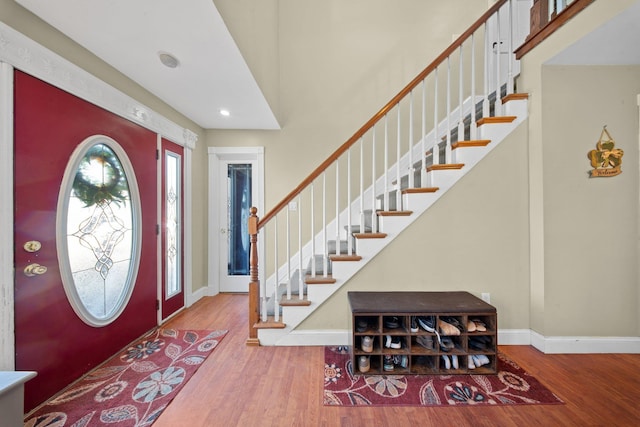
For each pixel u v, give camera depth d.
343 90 3.37
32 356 1.51
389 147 3.31
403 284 2.21
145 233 2.43
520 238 2.18
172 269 2.90
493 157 2.18
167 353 2.11
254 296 2.23
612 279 2.02
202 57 1.92
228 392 1.66
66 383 1.70
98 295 1.96
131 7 1.43
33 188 1.52
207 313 2.95
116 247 2.12
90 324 1.87
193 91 2.45
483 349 1.84
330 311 2.22
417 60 3.31
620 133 2.01
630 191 2.01
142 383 1.75
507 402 1.54
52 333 1.62
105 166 2.02
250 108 2.84
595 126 2.02
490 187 2.18
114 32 1.65
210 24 1.57
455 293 2.14
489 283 2.20
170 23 1.56
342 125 3.38
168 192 2.83
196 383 1.74
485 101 2.23
